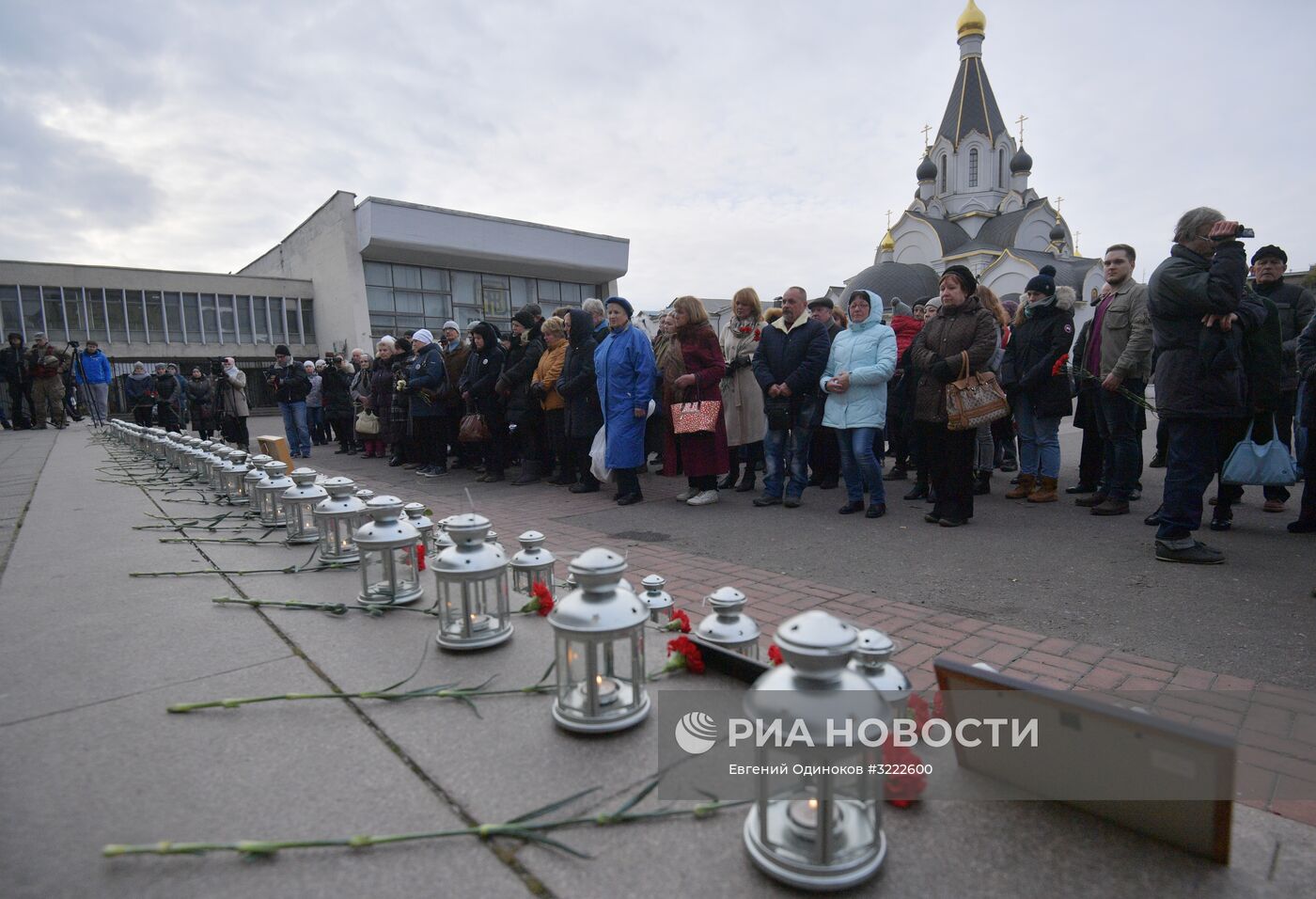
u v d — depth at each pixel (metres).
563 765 1.58
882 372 5.58
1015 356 6.39
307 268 33.34
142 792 1.48
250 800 1.45
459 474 9.23
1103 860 1.31
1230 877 1.27
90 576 3.06
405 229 29.91
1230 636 3.11
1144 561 4.30
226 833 1.34
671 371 7.12
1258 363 4.73
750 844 1.29
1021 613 3.48
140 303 28.92
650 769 1.57
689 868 1.27
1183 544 4.25
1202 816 1.29
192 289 29.98
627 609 1.67
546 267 34.56
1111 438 5.62
